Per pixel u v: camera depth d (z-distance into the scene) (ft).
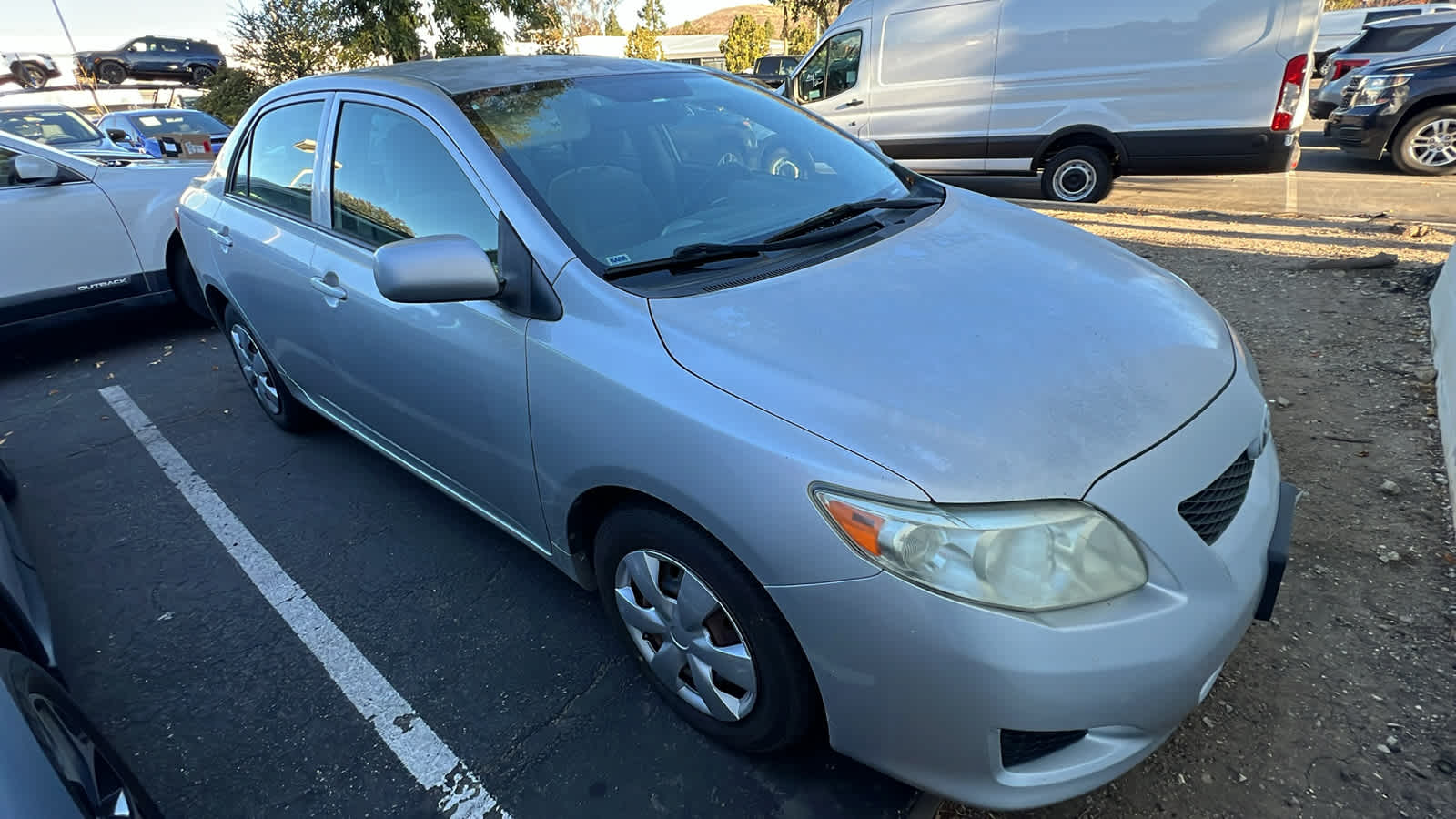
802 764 6.61
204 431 13.47
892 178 9.25
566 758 6.88
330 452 12.45
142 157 18.92
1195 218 22.66
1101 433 5.16
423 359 7.91
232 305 12.06
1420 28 32.30
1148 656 4.87
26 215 15.42
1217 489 5.52
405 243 6.51
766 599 5.54
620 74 9.30
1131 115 24.49
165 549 10.28
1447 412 10.36
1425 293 14.87
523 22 49.21
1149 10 23.40
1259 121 22.86
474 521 10.36
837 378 5.46
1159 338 6.18
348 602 9.05
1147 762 6.49
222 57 78.74
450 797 6.63
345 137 9.13
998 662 4.75
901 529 4.83
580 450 6.40
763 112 9.57
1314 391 11.93
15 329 15.65
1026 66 25.66
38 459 12.89
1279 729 6.68
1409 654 7.27
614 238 7.03
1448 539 8.60
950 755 5.15
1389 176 27.07
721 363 5.70
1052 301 6.46
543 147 7.66
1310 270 16.92
